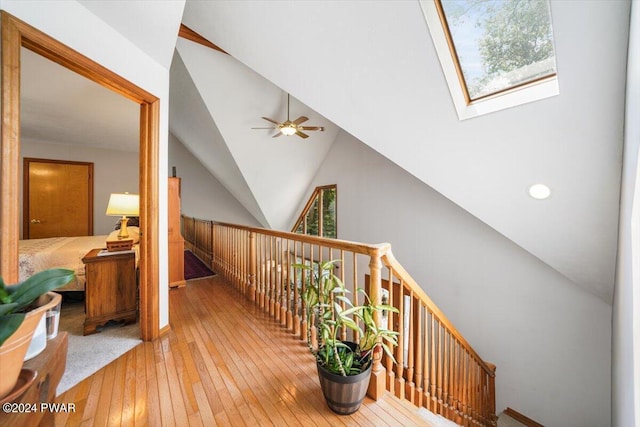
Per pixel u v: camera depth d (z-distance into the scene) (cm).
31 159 448
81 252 282
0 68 117
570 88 184
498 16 192
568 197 239
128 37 186
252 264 314
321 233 664
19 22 124
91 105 291
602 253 254
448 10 193
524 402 329
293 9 226
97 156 505
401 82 242
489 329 355
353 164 558
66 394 152
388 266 176
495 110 222
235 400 151
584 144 203
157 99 215
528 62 201
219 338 222
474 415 287
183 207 793
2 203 117
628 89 157
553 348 310
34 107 297
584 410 293
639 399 142
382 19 205
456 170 291
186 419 137
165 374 173
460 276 381
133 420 135
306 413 144
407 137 292
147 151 210
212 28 294
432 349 212
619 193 211
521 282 329
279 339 221
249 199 713
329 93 292
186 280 400
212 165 694
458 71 223
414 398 199
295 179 664
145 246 212
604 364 283
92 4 156
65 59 151
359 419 141
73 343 207
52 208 465
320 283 188
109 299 232
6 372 58
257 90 441
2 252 117
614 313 255
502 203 288
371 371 158
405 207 452
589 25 156
